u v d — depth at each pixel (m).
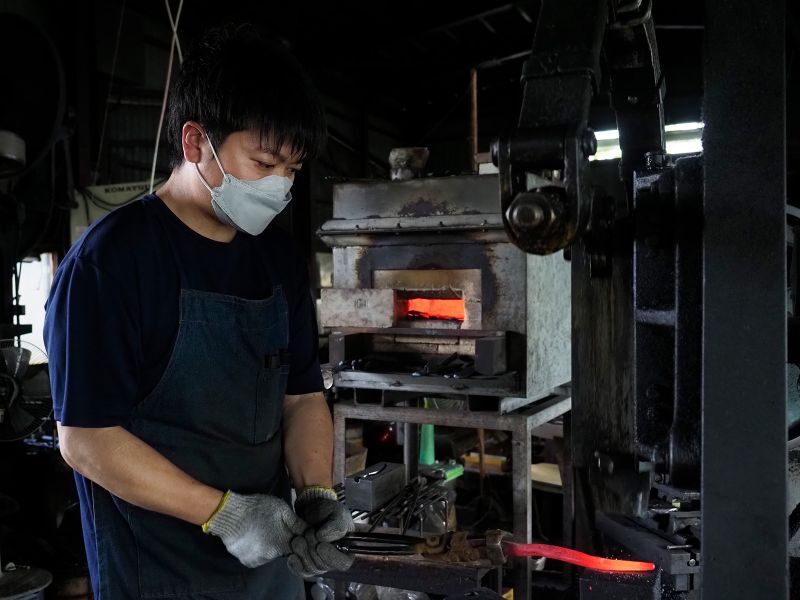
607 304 0.98
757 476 0.77
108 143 5.46
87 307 1.15
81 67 5.11
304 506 1.39
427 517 2.17
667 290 0.87
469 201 2.37
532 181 1.79
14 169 3.35
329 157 8.52
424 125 9.87
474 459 3.67
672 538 1.33
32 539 2.77
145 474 1.15
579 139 0.72
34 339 4.77
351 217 2.58
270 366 1.39
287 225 4.61
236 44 1.20
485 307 2.38
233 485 1.34
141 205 1.28
